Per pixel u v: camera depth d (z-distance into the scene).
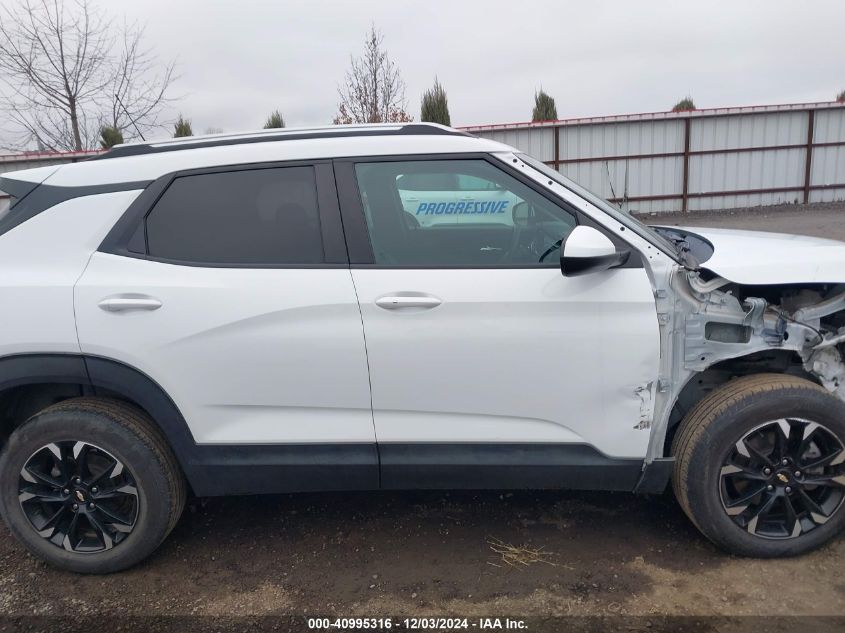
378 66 21.22
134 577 2.95
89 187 2.84
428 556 3.01
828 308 2.81
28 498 2.86
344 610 2.66
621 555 2.94
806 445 2.71
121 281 2.72
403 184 2.82
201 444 2.79
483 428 2.77
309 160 2.83
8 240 2.82
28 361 2.74
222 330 2.69
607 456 2.76
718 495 2.75
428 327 2.68
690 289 2.68
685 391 3.00
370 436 2.79
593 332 2.66
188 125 19.20
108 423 2.76
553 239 2.78
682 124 18.48
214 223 2.81
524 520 3.28
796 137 18.52
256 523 3.36
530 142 19.00
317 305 2.69
